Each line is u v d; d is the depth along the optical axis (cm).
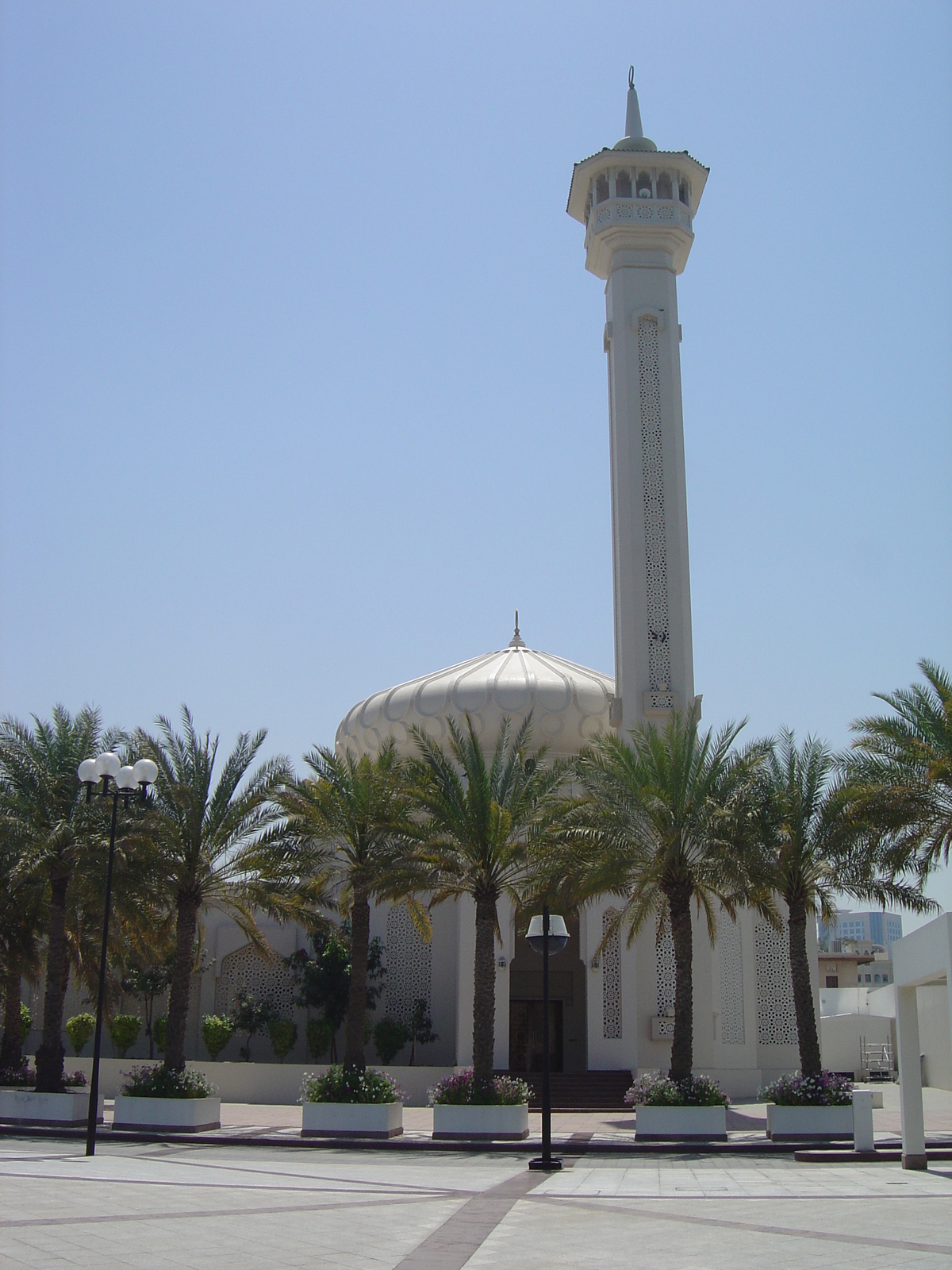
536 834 2666
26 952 2994
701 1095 2508
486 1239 1217
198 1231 1232
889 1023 4741
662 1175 1906
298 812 2722
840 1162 2148
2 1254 1065
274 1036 3972
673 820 2570
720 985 3703
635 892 2738
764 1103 3334
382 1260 1091
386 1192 1617
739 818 2520
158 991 4056
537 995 4178
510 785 2761
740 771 2630
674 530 3891
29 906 2852
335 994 3956
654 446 3969
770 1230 1284
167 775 2767
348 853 2778
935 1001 4384
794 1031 3753
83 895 2781
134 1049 4234
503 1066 3606
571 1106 3381
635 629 3816
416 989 4028
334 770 2755
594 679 4472
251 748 2809
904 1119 2017
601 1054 3584
